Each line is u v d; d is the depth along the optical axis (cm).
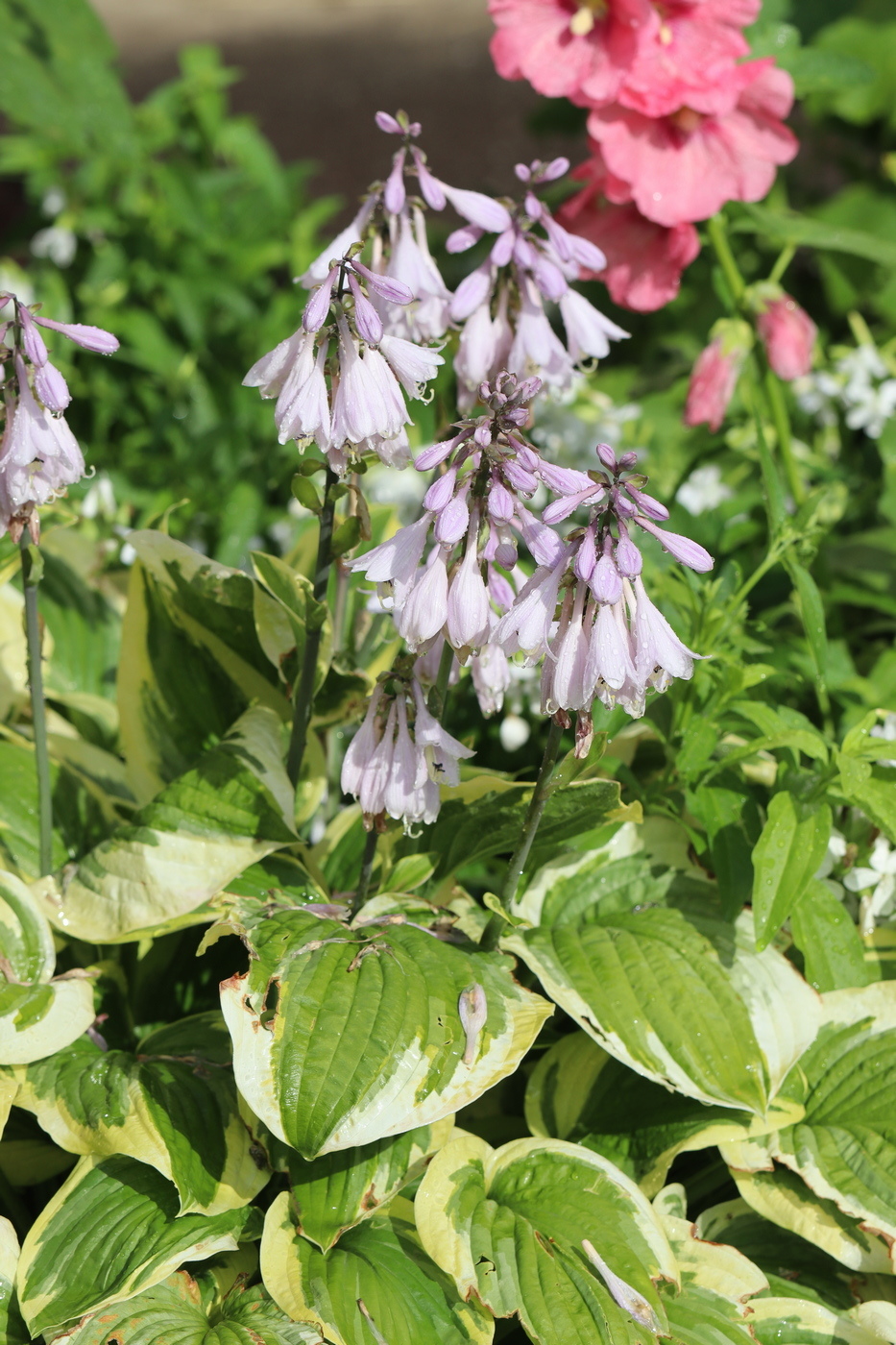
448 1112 143
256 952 147
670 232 171
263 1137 149
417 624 140
